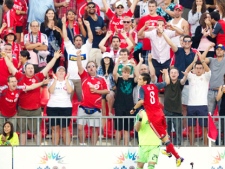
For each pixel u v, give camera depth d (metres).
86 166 58.88
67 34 68.31
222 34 66.50
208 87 62.69
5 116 60.50
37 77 61.34
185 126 60.16
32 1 70.38
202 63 61.97
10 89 60.12
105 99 63.47
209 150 59.00
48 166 58.81
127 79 61.91
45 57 66.50
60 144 59.47
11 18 69.50
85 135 60.84
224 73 63.06
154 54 66.50
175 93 61.19
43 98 63.62
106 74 64.62
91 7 68.31
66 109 61.66
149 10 68.44
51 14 67.56
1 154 58.56
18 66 64.94
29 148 58.69
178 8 68.81
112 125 59.50
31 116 60.09
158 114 57.56
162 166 59.06
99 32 68.38
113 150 58.88
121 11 69.19
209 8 71.81
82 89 62.38
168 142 57.78
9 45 63.53
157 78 66.50
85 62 66.25
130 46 66.62
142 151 58.03
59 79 61.84
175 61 64.44
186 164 59.03
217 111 63.06
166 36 64.69
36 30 66.75
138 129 57.94
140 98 57.66
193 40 67.38
